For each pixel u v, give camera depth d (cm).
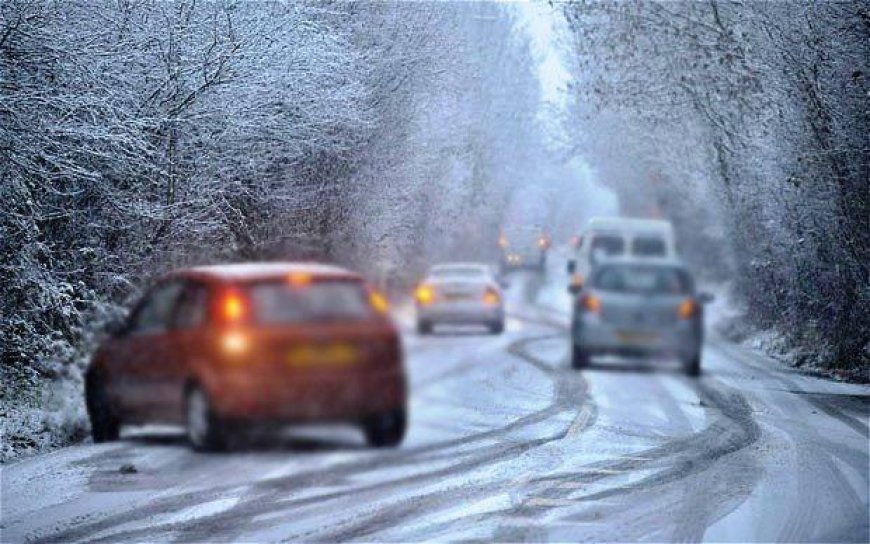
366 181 5500
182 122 3891
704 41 5325
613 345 4372
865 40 4531
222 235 4394
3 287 3378
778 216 5400
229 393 2480
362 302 2628
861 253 4722
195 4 3994
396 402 2592
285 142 4462
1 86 3166
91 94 3347
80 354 3616
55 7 3259
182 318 2667
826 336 5153
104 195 3662
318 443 2720
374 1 5447
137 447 2828
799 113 4831
